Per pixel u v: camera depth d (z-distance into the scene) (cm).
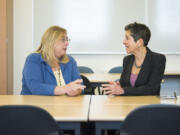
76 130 136
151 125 117
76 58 493
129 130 121
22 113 115
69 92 194
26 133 119
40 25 482
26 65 209
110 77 346
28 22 488
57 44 212
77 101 175
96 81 316
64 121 134
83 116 132
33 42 485
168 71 460
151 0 477
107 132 191
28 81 202
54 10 480
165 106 113
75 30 483
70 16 482
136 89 203
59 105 161
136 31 219
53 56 211
